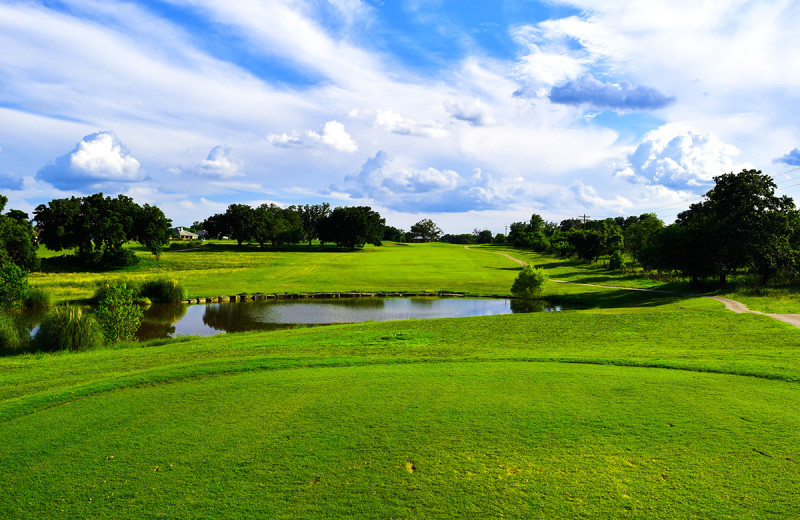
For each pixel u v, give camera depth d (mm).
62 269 71250
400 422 10086
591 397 11414
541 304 46188
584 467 8062
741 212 46094
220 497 7430
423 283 60969
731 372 13453
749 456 8250
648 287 52062
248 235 135125
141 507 7207
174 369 14547
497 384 12625
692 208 74375
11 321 25375
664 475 7742
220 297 49375
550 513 6840
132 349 20688
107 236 75312
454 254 119625
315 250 130500
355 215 134375
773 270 45125
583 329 23062
